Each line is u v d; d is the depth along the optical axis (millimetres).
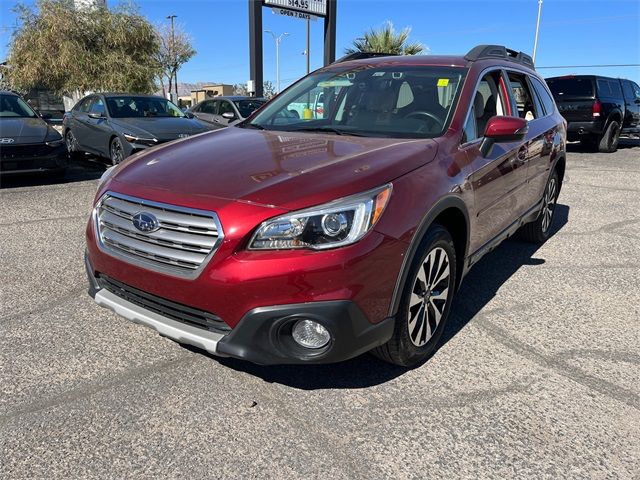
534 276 4555
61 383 2801
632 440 2453
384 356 2842
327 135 3420
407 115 3537
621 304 3990
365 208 2404
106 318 3555
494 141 3479
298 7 18719
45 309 3674
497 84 4129
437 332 3107
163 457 2283
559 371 3025
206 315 2461
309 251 2305
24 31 17312
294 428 2486
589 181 9484
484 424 2539
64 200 7078
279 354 2410
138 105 10031
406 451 2348
